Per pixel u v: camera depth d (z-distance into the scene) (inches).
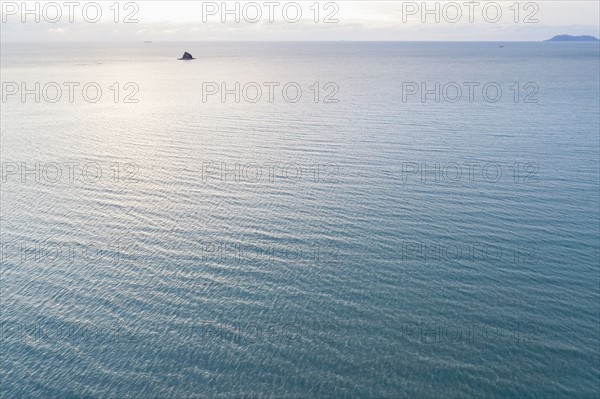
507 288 1461.6
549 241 1704.0
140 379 1170.6
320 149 2755.9
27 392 1138.7
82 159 2645.2
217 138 3041.3
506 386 1142.3
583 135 3021.7
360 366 1197.1
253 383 1157.1
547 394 1121.4
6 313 1382.9
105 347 1261.1
